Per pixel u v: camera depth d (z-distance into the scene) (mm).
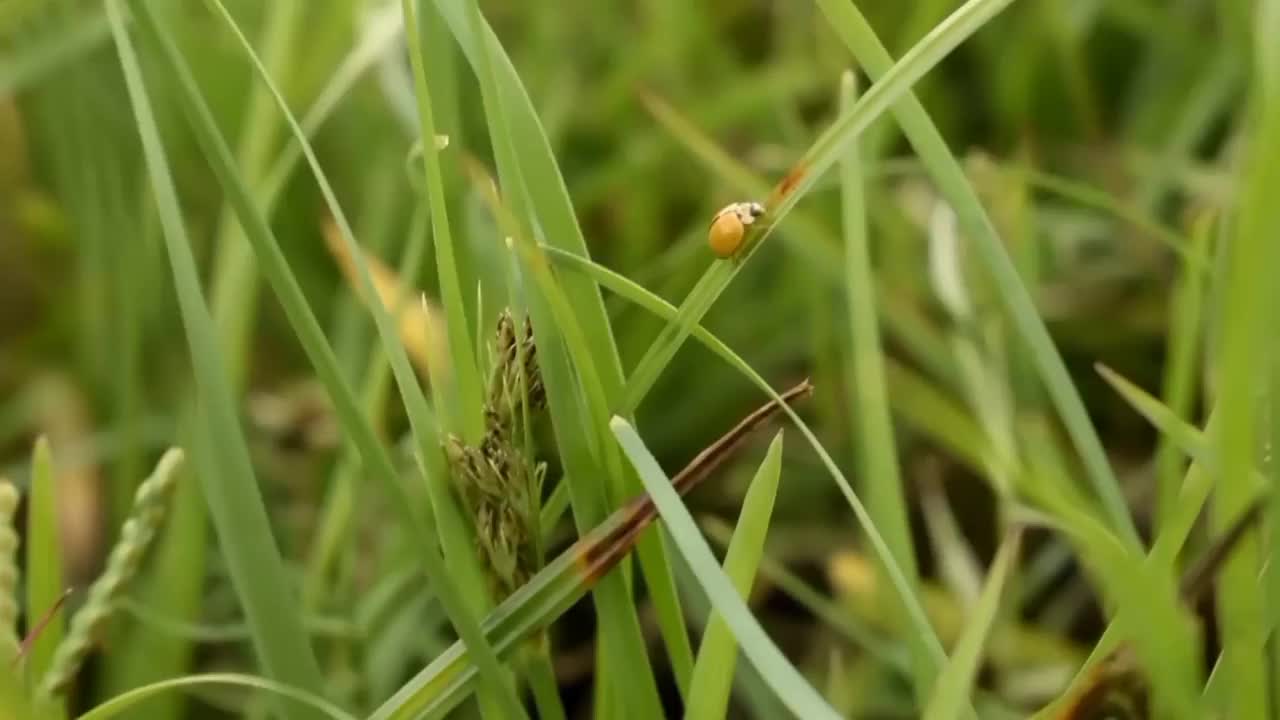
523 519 258
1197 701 247
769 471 253
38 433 414
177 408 382
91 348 397
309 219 446
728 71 471
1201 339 340
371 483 362
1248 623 248
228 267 333
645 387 263
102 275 379
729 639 255
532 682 263
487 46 262
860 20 269
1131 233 406
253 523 256
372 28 347
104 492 376
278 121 339
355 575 344
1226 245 280
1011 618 329
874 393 278
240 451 256
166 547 322
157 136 260
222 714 356
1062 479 312
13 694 260
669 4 458
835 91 447
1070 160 440
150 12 246
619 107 452
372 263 347
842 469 385
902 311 361
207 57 427
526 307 260
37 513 279
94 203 377
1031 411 324
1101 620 355
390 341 257
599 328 264
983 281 335
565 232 264
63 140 400
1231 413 245
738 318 417
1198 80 438
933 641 259
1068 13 450
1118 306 404
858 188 281
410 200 417
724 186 415
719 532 332
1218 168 396
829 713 240
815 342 384
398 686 336
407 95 368
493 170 416
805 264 388
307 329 247
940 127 465
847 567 334
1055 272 414
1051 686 323
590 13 479
